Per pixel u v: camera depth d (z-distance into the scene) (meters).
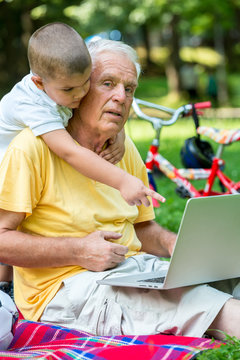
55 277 3.06
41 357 2.52
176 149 13.48
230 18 24.30
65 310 3.00
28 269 3.11
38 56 2.99
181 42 31.30
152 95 27.20
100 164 2.98
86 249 2.97
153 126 5.94
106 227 3.16
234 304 2.77
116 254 2.99
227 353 2.46
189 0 22.17
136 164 3.55
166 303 2.86
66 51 2.92
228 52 30.75
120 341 2.72
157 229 3.57
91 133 3.19
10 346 2.90
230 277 3.04
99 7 22.25
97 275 2.97
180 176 6.04
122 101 3.07
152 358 2.48
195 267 2.80
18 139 3.04
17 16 24.64
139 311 2.88
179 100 25.44
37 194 3.03
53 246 2.95
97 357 2.49
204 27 24.94
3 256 2.95
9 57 25.03
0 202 2.92
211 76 25.27
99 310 2.91
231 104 24.95
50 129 3.01
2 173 2.95
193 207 2.60
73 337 2.87
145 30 34.00
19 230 3.17
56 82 2.97
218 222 2.74
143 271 3.18
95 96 3.09
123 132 3.35
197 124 5.93
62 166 3.10
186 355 2.46
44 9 22.69
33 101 3.09
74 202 3.08
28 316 3.14
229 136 5.75
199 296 2.82
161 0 22.05
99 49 3.13
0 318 2.74
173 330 2.82
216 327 2.80
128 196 2.93
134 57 3.21
